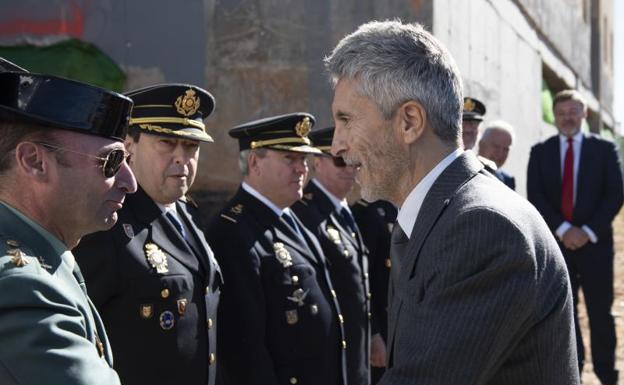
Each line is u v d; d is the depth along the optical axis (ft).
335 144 5.64
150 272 7.71
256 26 19.93
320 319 10.20
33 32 19.74
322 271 10.64
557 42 42.93
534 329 4.87
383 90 5.31
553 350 4.93
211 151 19.98
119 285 7.54
